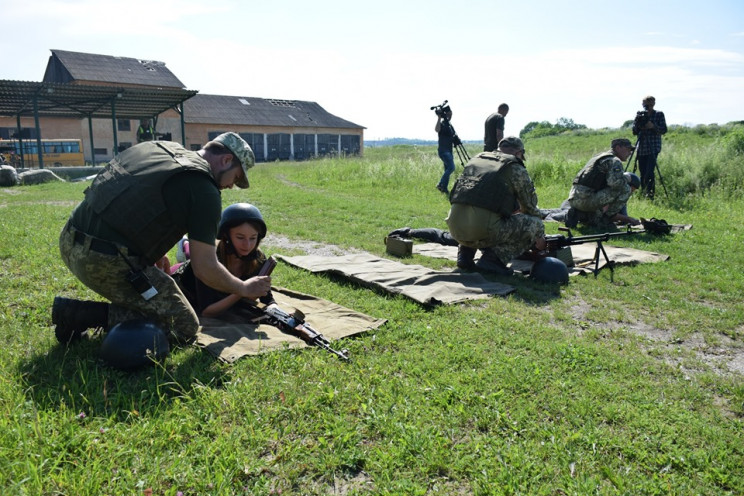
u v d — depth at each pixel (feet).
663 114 42.24
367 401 10.18
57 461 7.63
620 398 10.72
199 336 12.65
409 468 8.34
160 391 10.16
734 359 13.42
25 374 10.31
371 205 40.65
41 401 9.41
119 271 11.17
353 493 7.70
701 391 11.30
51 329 13.20
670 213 37.99
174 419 9.09
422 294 16.89
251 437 8.72
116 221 10.99
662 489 7.94
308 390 10.45
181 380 10.53
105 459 8.03
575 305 17.35
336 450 8.57
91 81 130.21
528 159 61.98
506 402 10.31
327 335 13.35
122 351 10.63
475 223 20.03
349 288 18.22
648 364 12.56
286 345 12.34
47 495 7.20
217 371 11.03
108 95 77.20
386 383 10.93
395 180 59.47
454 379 11.12
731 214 37.93
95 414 9.21
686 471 8.45
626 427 9.64
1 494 6.93
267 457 8.45
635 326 15.61
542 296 18.10
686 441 9.25
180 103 86.38
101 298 15.92
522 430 9.38
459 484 8.04
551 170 57.72
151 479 7.64
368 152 168.76
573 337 14.19
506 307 16.44
